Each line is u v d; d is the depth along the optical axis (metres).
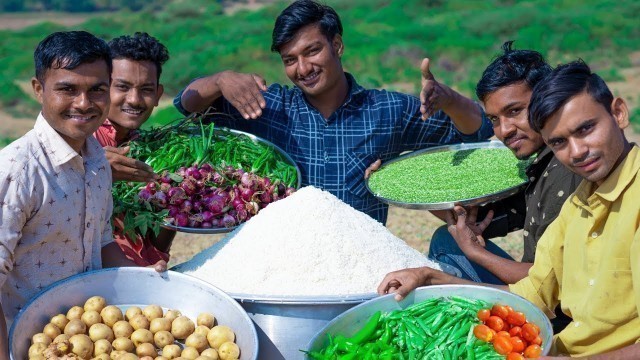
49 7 43.31
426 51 26.70
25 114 21.67
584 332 3.40
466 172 4.85
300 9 4.87
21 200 3.54
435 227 8.93
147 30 35.31
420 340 3.65
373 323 3.70
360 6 38.09
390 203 4.60
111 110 4.73
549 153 4.20
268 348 3.85
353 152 5.19
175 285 3.91
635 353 3.12
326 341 3.63
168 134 5.15
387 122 5.21
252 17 37.19
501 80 4.08
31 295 3.77
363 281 4.03
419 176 4.92
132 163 4.27
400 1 36.84
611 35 28.39
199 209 4.71
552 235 3.68
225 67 26.80
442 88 4.90
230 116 5.30
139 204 4.65
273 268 4.02
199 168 4.85
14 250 3.63
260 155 5.05
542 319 3.56
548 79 3.16
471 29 30.42
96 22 37.22
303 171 5.25
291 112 5.22
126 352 3.66
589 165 3.14
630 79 22.27
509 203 4.81
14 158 3.56
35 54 3.63
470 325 3.71
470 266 4.84
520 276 4.24
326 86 4.99
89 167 3.88
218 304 3.83
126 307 3.93
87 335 3.75
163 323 3.79
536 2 35.81
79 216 3.83
